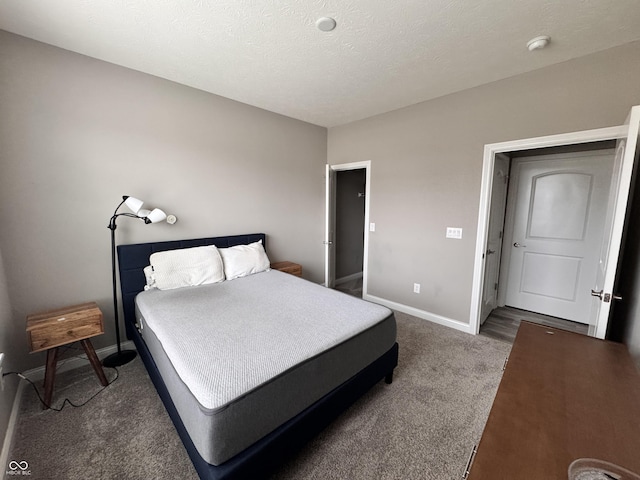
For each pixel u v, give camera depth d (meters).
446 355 2.54
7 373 1.80
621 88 2.02
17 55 1.96
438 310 3.22
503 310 3.67
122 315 2.58
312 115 3.65
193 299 2.28
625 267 1.91
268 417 1.27
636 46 1.95
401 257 3.50
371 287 3.89
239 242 3.31
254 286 2.63
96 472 1.41
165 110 2.66
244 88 2.82
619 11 1.65
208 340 1.59
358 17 1.73
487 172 2.72
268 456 1.25
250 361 1.39
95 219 2.37
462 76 2.52
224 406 1.12
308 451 1.55
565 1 1.58
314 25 1.82
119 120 2.42
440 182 3.06
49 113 2.11
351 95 2.97
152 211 2.51
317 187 4.22
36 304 2.15
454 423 1.75
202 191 3.00
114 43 2.05
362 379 1.78
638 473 0.65
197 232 3.01
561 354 1.20
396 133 3.41
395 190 3.48
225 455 1.13
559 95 2.28
